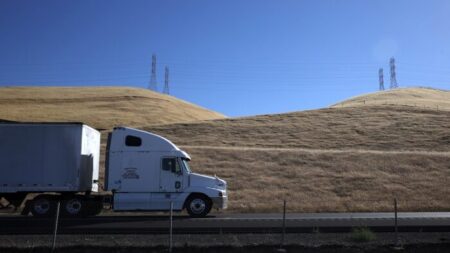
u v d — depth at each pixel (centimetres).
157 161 2480
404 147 5991
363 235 1634
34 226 2017
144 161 2481
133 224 2086
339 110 8762
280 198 3462
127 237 1697
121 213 2773
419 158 4738
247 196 3503
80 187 2486
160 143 2502
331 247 1501
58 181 2467
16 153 2473
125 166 2477
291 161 4656
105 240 1638
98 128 8244
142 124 8894
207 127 7431
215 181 2495
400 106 8881
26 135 2488
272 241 1617
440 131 6744
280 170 4331
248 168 4384
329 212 2981
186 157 2505
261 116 8494
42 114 9375
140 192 2461
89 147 2625
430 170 4353
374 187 3791
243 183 3897
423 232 1847
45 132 2497
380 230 1900
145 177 2469
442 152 5294
